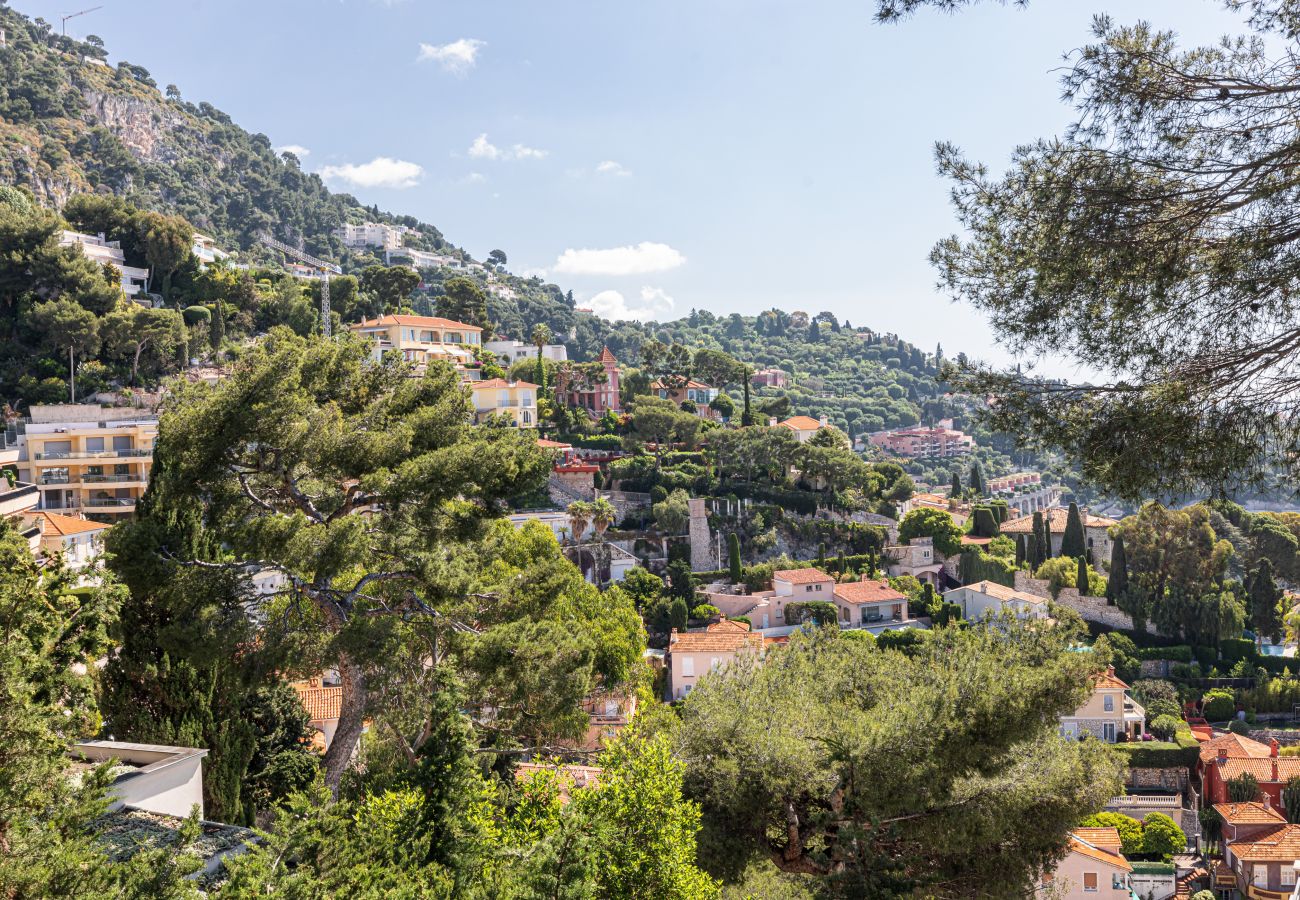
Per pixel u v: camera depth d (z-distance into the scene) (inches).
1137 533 3053.6
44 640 471.5
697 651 2324.1
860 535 3698.3
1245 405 357.1
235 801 788.6
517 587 949.2
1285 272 338.6
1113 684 2252.7
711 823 733.3
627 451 4025.6
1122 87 356.8
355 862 448.8
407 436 877.8
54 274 3403.1
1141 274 363.6
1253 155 347.9
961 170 402.3
